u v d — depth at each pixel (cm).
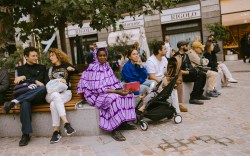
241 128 536
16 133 598
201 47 849
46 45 1961
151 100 586
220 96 857
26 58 601
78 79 611
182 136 516
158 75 664
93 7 619
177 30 2236
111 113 538
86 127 561
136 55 659
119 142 512
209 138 495
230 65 1836
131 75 660
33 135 586
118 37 2044
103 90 552
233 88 978
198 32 2183
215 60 956
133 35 2177
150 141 504
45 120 575
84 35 2452
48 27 748
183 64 788
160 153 448
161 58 681
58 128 549
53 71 607
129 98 561
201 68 816
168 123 605
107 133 566
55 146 520
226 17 2073
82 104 589
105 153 466
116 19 690
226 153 428
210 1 2095
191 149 453
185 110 698
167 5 745
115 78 584
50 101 554
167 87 584
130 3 673
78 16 648
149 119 650
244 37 1877
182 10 2177
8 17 671
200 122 594
